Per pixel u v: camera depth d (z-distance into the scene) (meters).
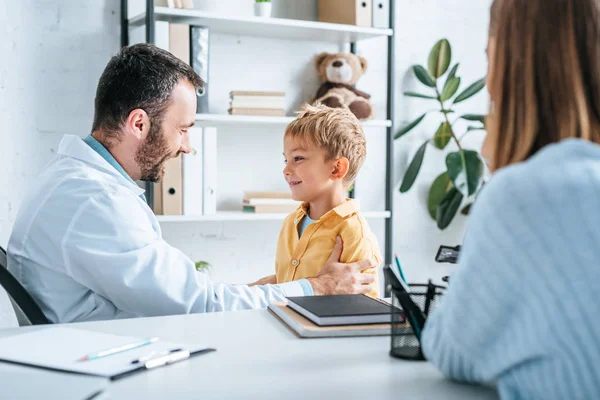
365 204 3.17
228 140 2.88
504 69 0.74
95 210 1.35
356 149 1.88
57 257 1.35
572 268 0.58
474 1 3.38
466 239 0.67
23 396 0.71
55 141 2.57
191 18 2.53
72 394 0.71
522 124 0.72
